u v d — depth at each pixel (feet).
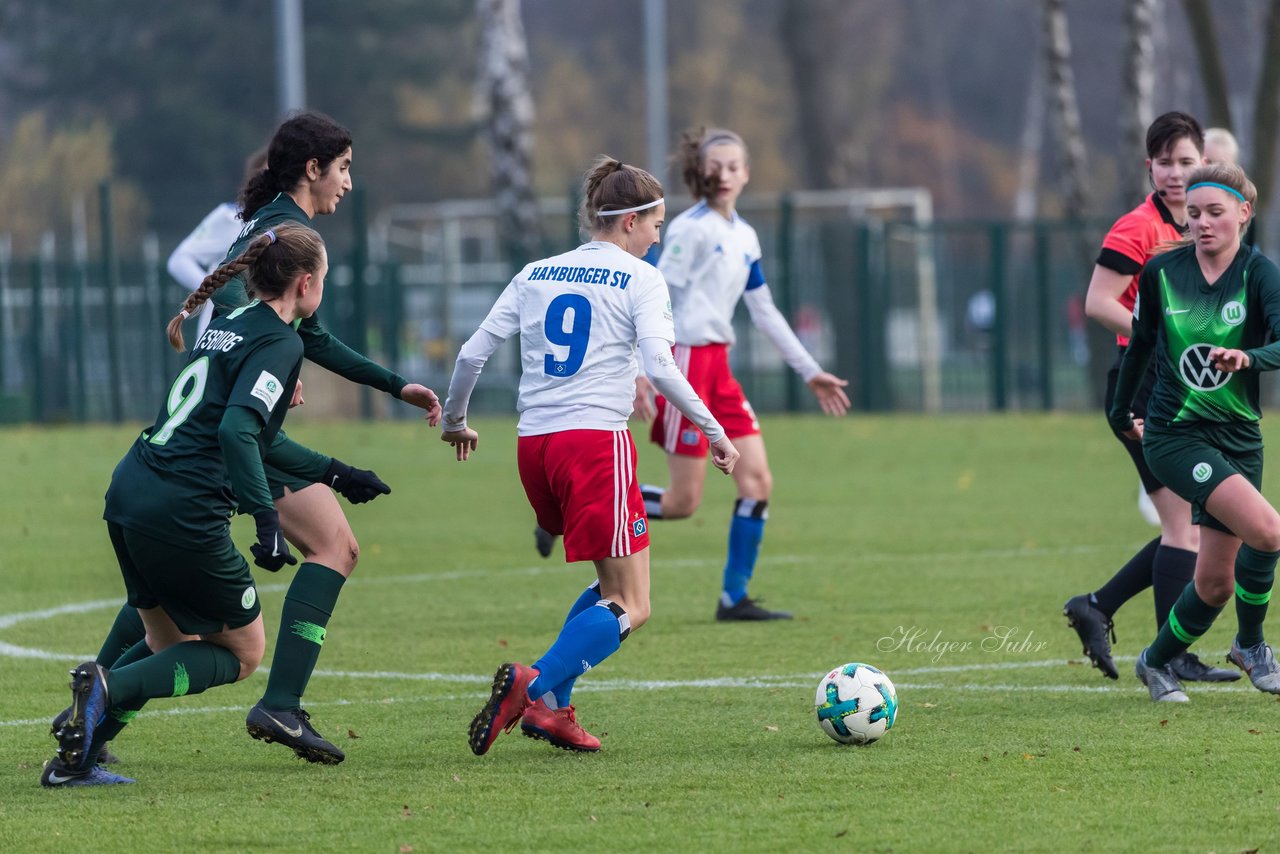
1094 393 306.35
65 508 173.78
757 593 115.03
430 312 327.67
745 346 309.22
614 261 69.87
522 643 97.09
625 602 69.36
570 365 68.90
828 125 460.96
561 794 61.52
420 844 55.06
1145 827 55.72
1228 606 104.47
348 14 600.39
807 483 190.80
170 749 70.38
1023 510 161.79
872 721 68.23
